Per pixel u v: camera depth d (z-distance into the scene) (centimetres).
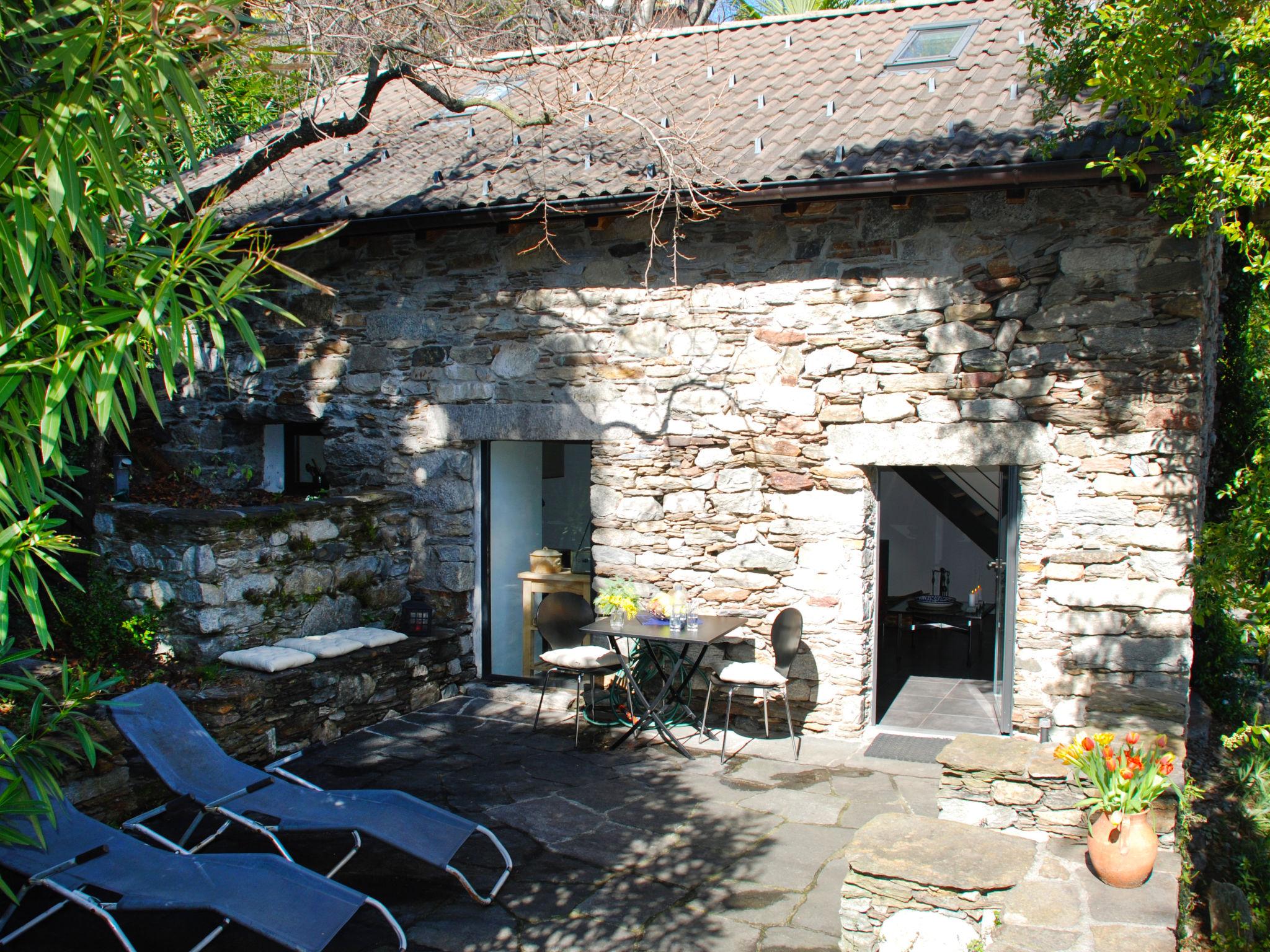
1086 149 553
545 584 774
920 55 778
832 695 665
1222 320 894
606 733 670
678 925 418
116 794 503
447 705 731
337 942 403
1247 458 851
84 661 597
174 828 507
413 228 715
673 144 675
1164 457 589
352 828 420
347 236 758
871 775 595
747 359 671
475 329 743
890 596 1099
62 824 410
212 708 561
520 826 516
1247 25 438
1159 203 514
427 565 773
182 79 314
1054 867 411
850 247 642
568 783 577
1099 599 605
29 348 316
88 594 621
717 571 689
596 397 711
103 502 668
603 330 707
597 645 709
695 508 691
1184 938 472
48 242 316
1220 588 486
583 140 761
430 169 789
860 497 653
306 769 594
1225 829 627
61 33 301
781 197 610
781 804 549
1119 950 341
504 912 429
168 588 620
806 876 462
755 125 719
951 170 569
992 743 491
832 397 652
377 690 685
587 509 772
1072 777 446
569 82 741
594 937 409
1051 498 610
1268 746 704
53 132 296
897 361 636
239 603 630
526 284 726
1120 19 473
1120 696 541
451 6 730
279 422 828
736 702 691
